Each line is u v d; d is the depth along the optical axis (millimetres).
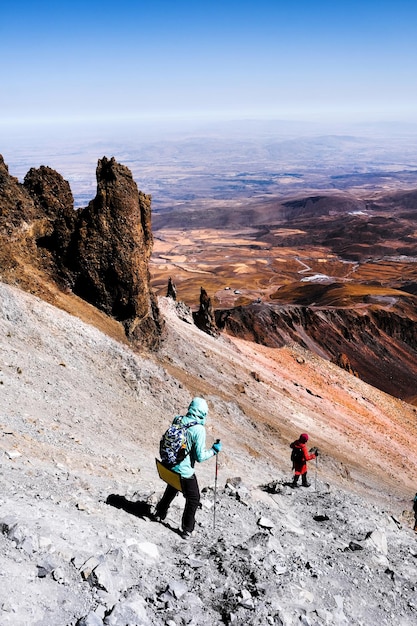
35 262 40312
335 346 172125
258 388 56469
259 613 7109
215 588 7742
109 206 41969
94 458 15328
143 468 17188
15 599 5867
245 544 9734
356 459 50812
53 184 41938
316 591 8703
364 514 16484
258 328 163750
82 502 9469
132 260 42625
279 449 37656
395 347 180875
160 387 32062
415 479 57062
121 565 7438
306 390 73875
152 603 6945
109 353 31469
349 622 8258
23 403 17453
